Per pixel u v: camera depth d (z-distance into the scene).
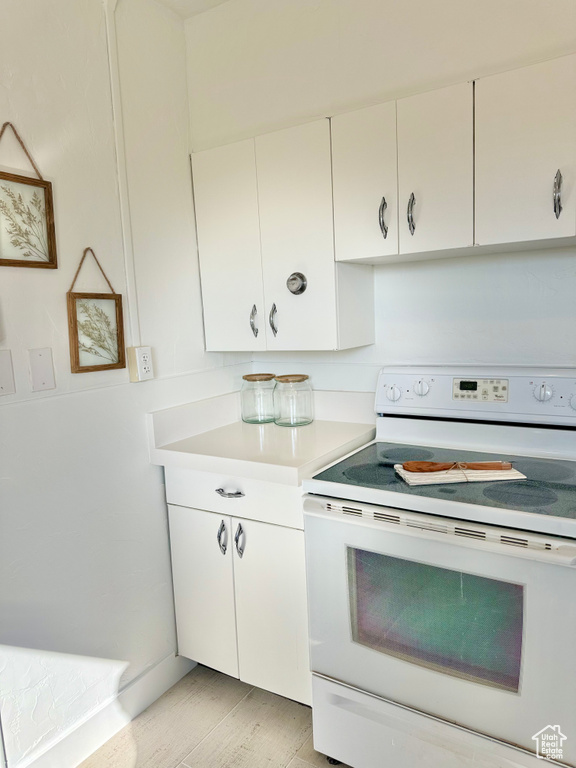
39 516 1.47
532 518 1.12
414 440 1.78
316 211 1.70
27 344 1.43
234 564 1.73
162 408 1.87
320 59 1.80
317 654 1.50
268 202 1.80
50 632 1.51
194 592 1.86
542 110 1.32
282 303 1.82
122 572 1.74
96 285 1.62
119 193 1.69
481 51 1.55
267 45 1.88
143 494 1.81
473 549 1.19
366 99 1.74
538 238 1.36
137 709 1.78
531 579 1.13
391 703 1.38
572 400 1.51
